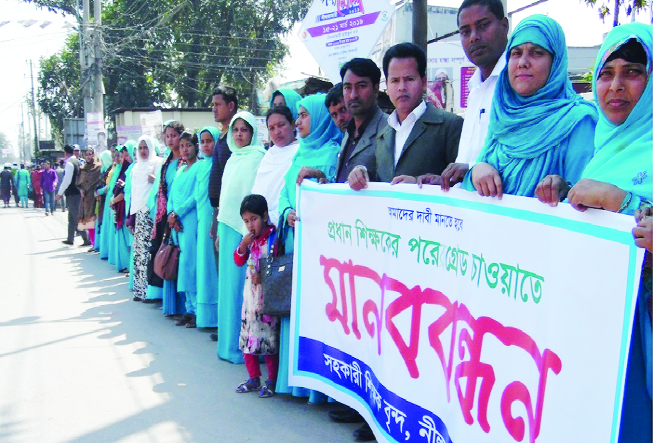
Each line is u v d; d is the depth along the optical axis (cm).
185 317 631
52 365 499
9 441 360
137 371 482
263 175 468
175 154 655
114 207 950
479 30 301
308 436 361
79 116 3944
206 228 575
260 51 2638
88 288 827
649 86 195
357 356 340
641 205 179
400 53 334
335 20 548
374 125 370
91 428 377
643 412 190
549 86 236
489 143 253
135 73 2816
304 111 411
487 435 232
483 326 235
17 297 768
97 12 1992
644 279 185
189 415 394
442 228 266
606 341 179
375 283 321
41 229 1711
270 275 397
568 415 191
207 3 2595
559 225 198
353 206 338
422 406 279
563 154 230
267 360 427
